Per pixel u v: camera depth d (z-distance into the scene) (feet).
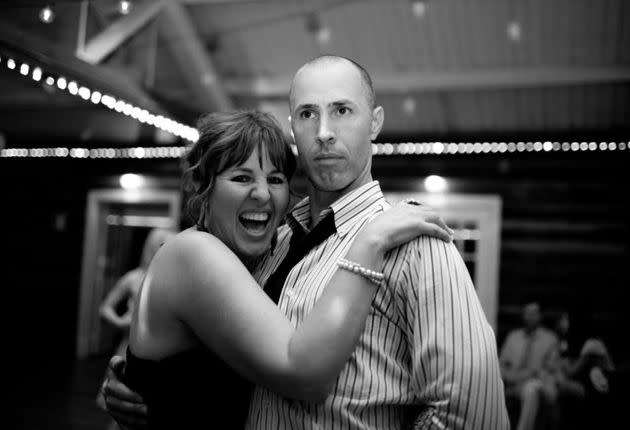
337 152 4.88
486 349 4.16
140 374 5.05
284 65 17.60
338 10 15.37
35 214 30.14
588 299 22.39
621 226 22.41
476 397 4.05
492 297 23.07
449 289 4.27
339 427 4.31
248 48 17.08
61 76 12.92
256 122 5.33
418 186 24.18
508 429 4.33
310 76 4.98
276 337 4.33
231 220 5.26
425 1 14.70
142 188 28.55
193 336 5.00
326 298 4.30
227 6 15.17
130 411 5.08
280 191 5.38
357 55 17.08
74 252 29.58
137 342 5.09
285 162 5.38
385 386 4.38
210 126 5.35
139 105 15.19
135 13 12.98
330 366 4.14
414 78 17.61
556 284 22.75
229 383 4.93
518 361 15.53
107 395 5.28
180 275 4.87
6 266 30.19
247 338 4.38
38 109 22.22
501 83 17.49
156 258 5.19
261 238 5.35
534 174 23.27
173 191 28.02
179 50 15.71
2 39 10.88
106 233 30.01
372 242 4.35
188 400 4.94
